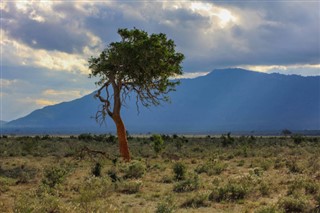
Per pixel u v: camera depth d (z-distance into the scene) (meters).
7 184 22.77
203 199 16.97
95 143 62.75
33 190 19.14
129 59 34.44
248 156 41.59
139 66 35.12
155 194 19.05
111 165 30.88
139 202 17.48
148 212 14.88
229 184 18.62
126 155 35.31
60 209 13.98
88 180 21.33
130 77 36.06
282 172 26.20
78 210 13.60
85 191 17.41
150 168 29.86
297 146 53.72
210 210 15.66
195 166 32.34
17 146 53.53
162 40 37.00
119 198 18.48
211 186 20.50
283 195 17.59
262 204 16.30
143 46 34.50
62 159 36.31
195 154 44.06
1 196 19.05
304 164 28.70
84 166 30.91
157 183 23.05
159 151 43.28
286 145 58.81
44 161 36.25
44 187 19.25
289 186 19.38
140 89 36.91
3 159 38.38
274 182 20.89
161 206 14.82
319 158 32.41
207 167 28.42
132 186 20.55
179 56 37.88
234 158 39.41
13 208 14.90
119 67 35.16
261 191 18.66
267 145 59.12
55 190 19.14
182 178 24.06
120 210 14.94
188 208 16.06
